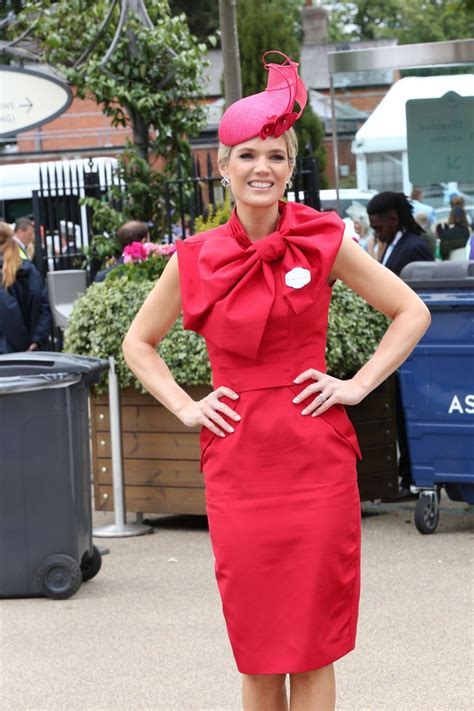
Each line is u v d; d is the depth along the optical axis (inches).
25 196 787.4
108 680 202.2
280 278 136.7
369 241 406.0
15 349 409.1
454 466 290.7
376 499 325.7
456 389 287.6
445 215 398.3
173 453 309.7
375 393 319.6
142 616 238.1
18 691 198.5
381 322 311.6
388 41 1612.9
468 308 282.7
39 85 470.0
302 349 138.3
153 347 146.5
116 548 298.7
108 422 317.7
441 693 190.2
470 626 222.4
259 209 137.6
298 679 140.9
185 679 201.0
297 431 137.2
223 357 139.1
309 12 1619.1
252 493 138.2
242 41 1129.4
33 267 411.2
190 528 319.0
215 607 242.5
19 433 251.1
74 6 498.6
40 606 248.8
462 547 282.5
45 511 252.8
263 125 135.2
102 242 482.9
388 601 240.1
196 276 139.4
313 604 137.1
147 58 486.9
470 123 393.4
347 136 404.8
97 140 1060.5
